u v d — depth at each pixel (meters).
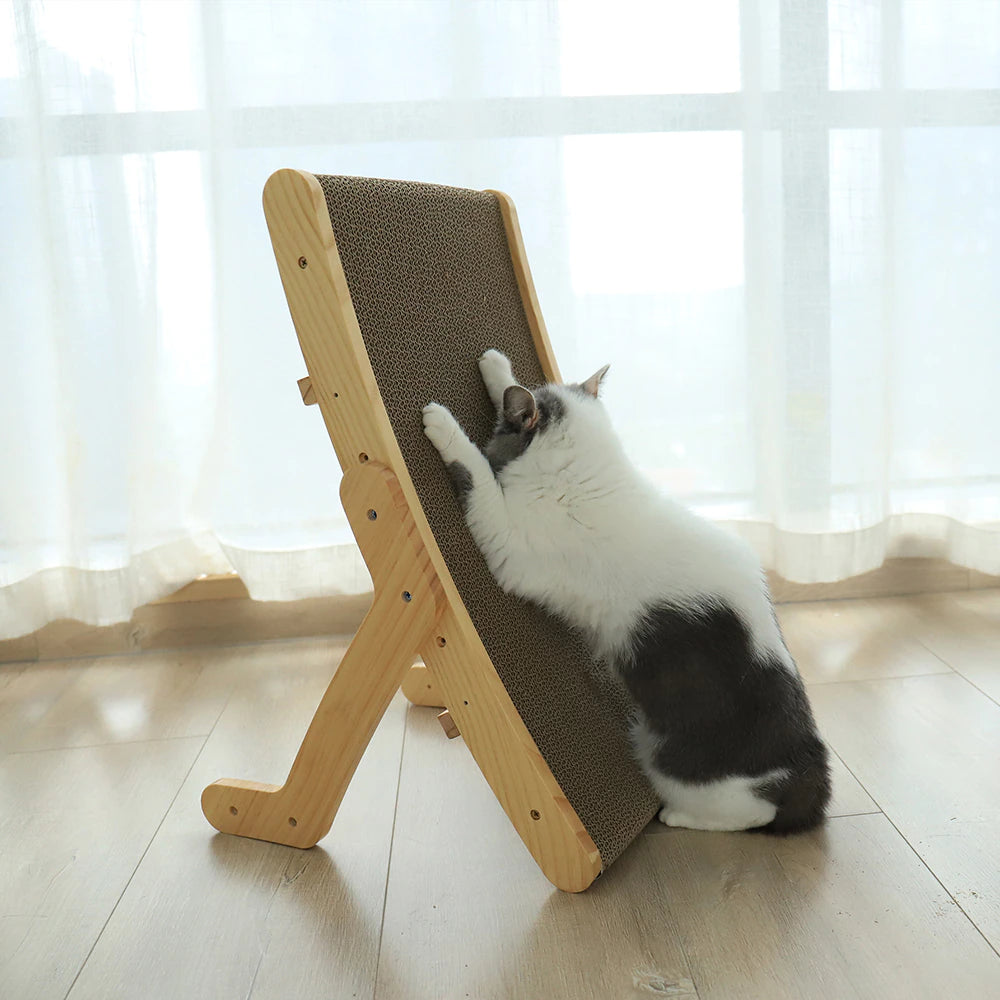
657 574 1.50
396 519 1.37
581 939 1.36
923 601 2.61
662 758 1.57
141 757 1.93
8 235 2.23
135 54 2.14
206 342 2.37
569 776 1.53
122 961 1.35
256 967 1.33
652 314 2.42
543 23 2.21
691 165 2.33
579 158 2.32
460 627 1.39
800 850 1.55
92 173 2.17
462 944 1.36
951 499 2.58
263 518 2.39
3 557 2.31
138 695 2.22
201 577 2.50
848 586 2.64
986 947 1.31
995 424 2.52
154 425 2.33
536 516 1.51
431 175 2.27
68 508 2.31
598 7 2.24
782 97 2.25
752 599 1.53
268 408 2.34
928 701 2.04
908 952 1.31
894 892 1.43
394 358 1.45
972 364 2.51
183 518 2.46
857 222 2.32
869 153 2.29
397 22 2.20
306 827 1.58
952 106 2.38
